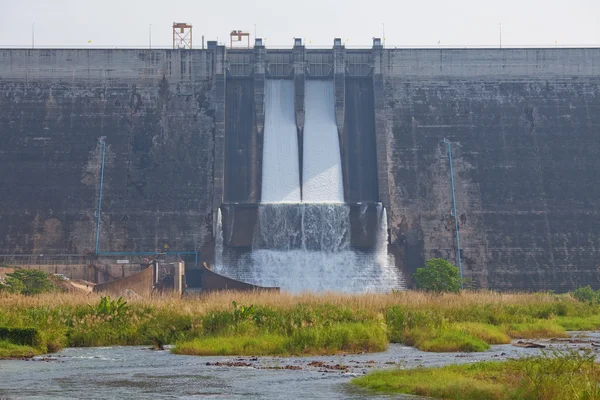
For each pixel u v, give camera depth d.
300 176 124.06
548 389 31.50
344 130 127.38
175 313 60.62
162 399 34.25
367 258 116.38
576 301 89.50
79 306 63.06
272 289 94.31
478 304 73.69
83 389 36.94
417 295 79.56
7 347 50.47
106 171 123.06
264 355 50.31
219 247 117.06
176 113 127.38
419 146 126.19
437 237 120.69
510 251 119.75
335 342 52.09
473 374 37.44
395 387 36.06
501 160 126.00
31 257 117.25
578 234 121.44
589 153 127.75
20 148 124.06
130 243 118.44
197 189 122.12
